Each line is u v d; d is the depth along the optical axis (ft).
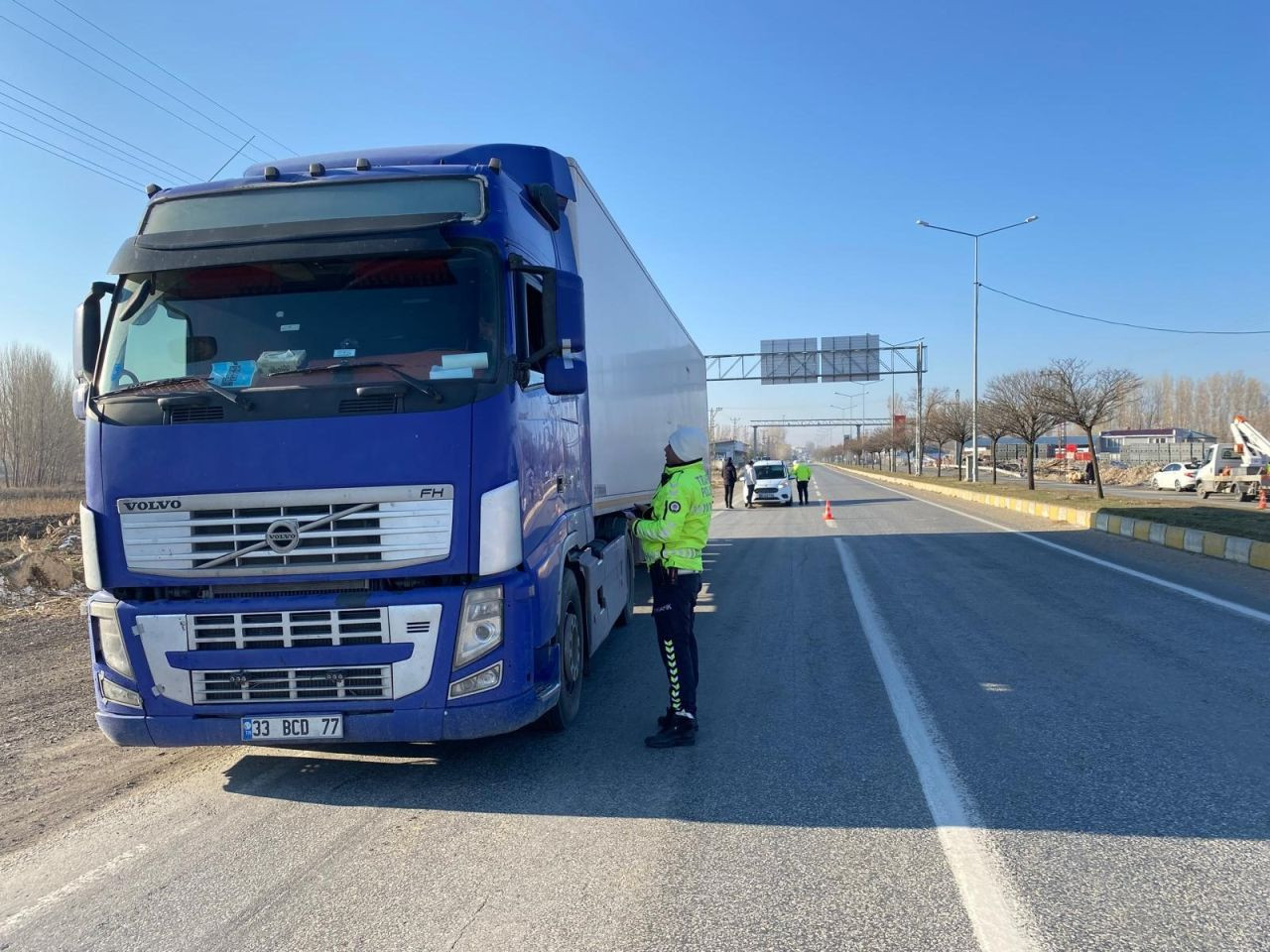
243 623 14.21
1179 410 363.76
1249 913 10.57
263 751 17.98
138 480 14.44
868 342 151.23
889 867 11.95
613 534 26.32
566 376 15.76
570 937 10.42
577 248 21.98
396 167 16.78
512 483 14.57
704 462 18.21
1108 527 60.54
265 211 15.74
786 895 11.26
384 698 14.16
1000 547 51.26
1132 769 15.38
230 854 13.07
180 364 14.94
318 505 14.20
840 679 22.00
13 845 13.65
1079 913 10.64
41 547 52.39
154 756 17.99
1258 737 16.96
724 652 25.66
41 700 22.48
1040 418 102.53
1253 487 94.84
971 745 16.84
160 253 15.24
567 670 18.31
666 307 37.45
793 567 44.68
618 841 13.07
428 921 10.89
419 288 15.15
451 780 15.87
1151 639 25.68
